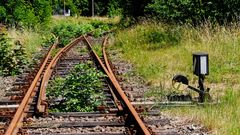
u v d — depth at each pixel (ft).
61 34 196.85
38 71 74.84
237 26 96.53
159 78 70.59
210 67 73.51
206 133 41.47
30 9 178.09
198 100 53.06
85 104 52.03
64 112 49.06
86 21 361.51
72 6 522.06
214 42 88.99
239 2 112.98
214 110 47.60
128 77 74.02
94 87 55.88
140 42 120.26
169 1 127.03
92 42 153.79
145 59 91.50
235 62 78.07
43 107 49.01
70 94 52.42
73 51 121.80
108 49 123.24
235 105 49.78
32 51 117.80
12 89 62.90
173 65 79.51
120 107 49.37
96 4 572.51
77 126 43.80
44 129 42.78
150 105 51.39
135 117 43.09
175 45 102.83
